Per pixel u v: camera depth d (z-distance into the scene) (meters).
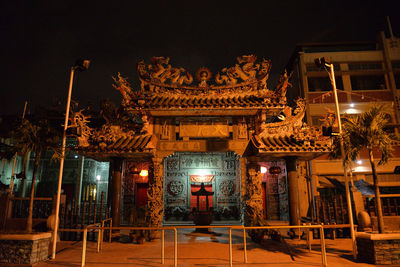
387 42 24.38
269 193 18.80
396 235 7.80
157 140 12.49
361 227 10.91
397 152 20.56
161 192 12.18
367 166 20.33
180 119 13.45
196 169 18.70
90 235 13.20
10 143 20.16
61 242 11.22
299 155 11.52
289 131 12.16
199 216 13.74
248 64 12.94
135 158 12.77
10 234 7.97
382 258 7.66
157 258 8.52
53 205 10.95
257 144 10.95
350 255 8.86
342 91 23.23
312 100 22.86
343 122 9.66
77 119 11.18
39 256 8.07
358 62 23.98
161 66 12.92
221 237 12.33
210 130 12.66
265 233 11.56
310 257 8.58
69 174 21.03
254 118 12.70
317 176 20.05
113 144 11.51
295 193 11.55
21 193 20.41
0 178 20.25
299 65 24.27
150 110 11.94
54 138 9.77
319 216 12.91
